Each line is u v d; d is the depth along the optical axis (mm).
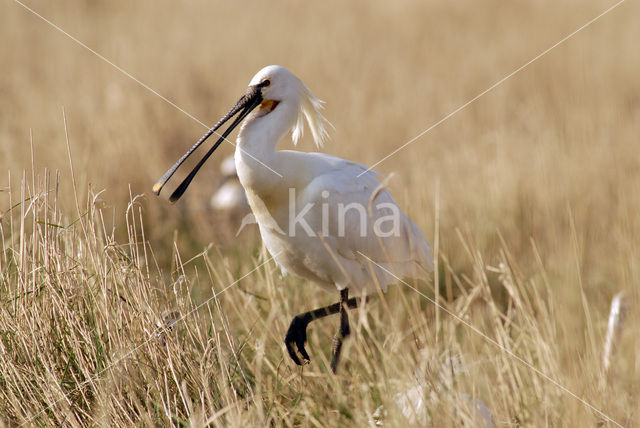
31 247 9867
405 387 8742
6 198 13469
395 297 12820
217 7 35969
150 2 36875
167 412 8336
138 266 9180
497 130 21016
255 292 12039
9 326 9109
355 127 21828
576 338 10078
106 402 8391
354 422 8617
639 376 9977
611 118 21094
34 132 18531
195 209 16984
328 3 37875
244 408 8891
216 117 21422
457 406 8273
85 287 9297
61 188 14602
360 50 29938
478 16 35875
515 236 15125
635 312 11078
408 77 26953
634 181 16484
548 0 37469
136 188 17062
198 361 9078
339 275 11086
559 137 19891
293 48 29031
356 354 10633
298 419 9273
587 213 15789
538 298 10148
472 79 27094
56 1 36219
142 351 8969
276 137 10531
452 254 14820
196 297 12086
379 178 14383
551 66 27719
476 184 16984
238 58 27203
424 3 37469
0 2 34719
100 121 19141
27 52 28203
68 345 9117
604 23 33250
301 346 10602
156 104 20859
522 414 8773
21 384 8797
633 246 13070
